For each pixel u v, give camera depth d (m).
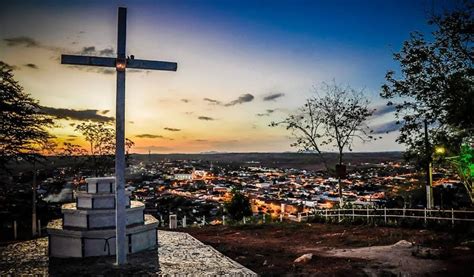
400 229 20.92
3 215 31.27
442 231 19.39
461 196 31.92
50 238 12.83
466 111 17.45
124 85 11.14
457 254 13.96
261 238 20.38
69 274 10.32
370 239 18.31
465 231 18.61
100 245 12.65
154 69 11.45
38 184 36.19
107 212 12.98
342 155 37.75
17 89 28.81
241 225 26.12
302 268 12.48
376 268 12.18
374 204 28.39
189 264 11.41
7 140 28.48
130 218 13.61
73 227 13.05
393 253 14.43
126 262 11.52
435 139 19.42
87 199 13.17
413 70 19.28
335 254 14.77
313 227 24.02
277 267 12.66
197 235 22.42
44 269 10.88
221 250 15.78
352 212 26.78
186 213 54.53
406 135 20.09
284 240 19.47
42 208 35.03
